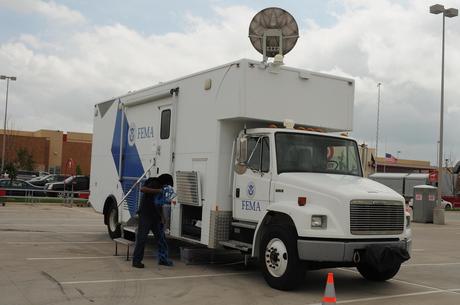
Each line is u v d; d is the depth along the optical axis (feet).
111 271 30.42
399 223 27.55
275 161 28.71
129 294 24.84
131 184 41.22
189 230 34.09
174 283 27.84
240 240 31.14
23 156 183.83
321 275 32.76
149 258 35.78
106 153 46.55
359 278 32.04
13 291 24.50
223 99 31.27
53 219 64.39
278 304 24.04
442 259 43.19
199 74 33.76
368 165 32.65
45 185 116.37
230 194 31.65
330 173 30.12
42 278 27.58
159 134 37.70
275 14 35.53
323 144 30.68
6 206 82.84
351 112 34.35
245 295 25.61
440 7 84.23
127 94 42.98
